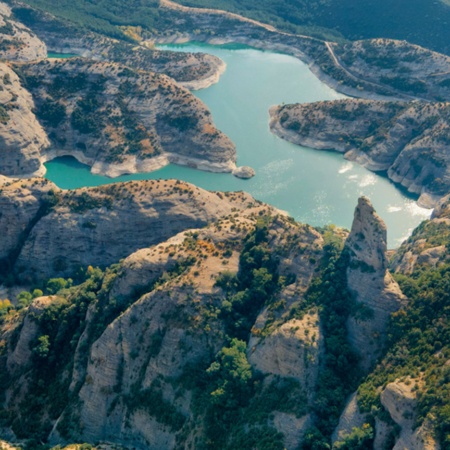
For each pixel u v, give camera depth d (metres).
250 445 133.88
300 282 157.75
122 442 151.38
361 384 138.00
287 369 142.12
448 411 116.44
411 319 142.88
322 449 129.62
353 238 156.25
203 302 157.62
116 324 157.25
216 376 147.88
